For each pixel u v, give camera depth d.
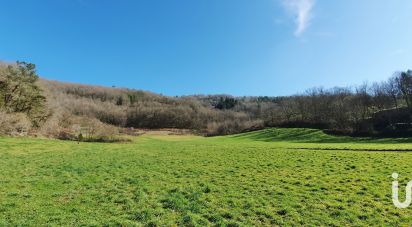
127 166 23.28
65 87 188.75
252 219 11.94
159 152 33.66
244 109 186.38
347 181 17.83
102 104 153.62
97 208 12.76
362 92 111.25
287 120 114.06
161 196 14.54
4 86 51.69
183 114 155.12
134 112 149.88
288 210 12.77
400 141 62.12
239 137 88.88
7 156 26.50
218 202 13.82
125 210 12.57
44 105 56.78
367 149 37.88
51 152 31.00
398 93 110.38
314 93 121.31
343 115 99.75
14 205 12.76
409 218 11.88
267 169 22.05
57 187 16.08
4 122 43.94
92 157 28.23
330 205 13.39
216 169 22.16
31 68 55.12
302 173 20.41
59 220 11.27
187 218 11.68
